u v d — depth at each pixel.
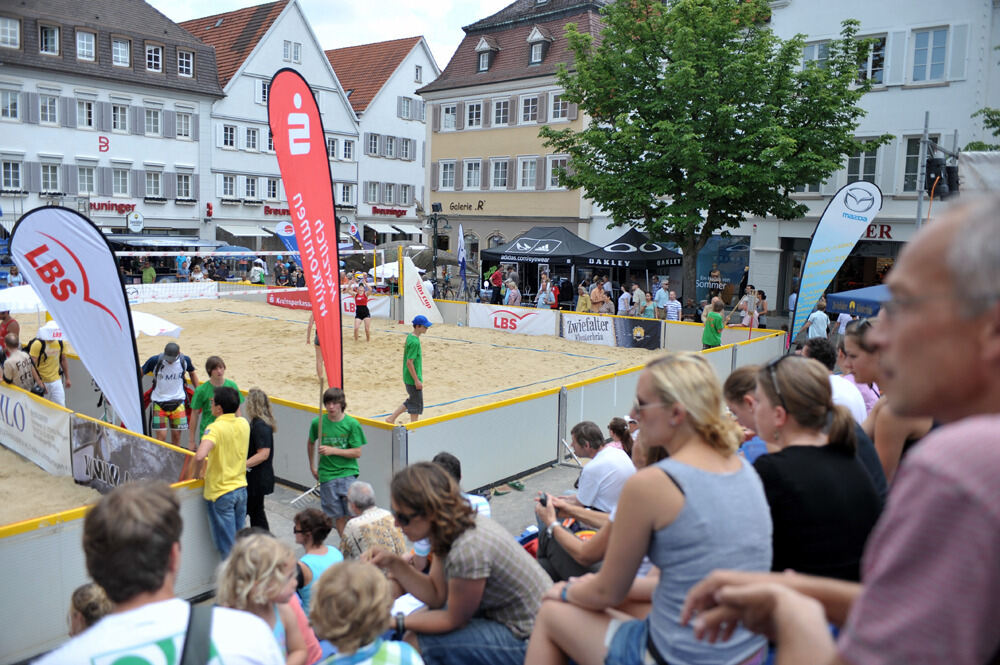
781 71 22.81
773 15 27.92
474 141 41.16
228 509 6.89
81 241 8.21
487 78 39.97
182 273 36.78
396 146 53.19
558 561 4.58
